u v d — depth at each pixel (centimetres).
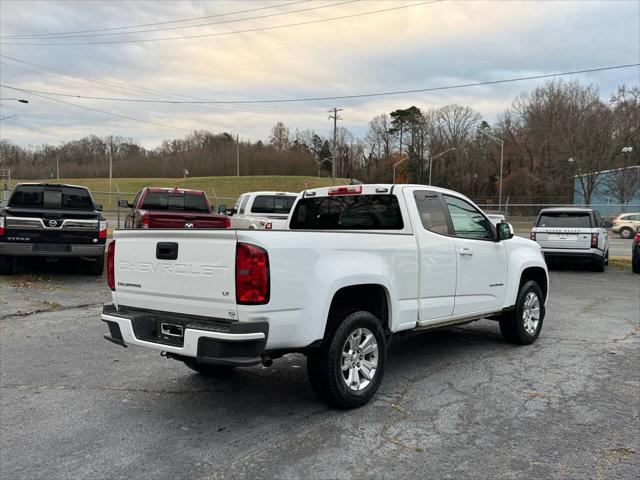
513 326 659
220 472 338
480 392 493
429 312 527
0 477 330
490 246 613
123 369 555
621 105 5256
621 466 350
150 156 12356
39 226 1041
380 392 492
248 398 474
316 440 386
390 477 334
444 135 9512
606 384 517
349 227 569
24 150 11562
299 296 398
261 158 11938
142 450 369
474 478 333
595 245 1412
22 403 457
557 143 5506
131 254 446
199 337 375
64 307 855
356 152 11881
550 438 392
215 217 1239
